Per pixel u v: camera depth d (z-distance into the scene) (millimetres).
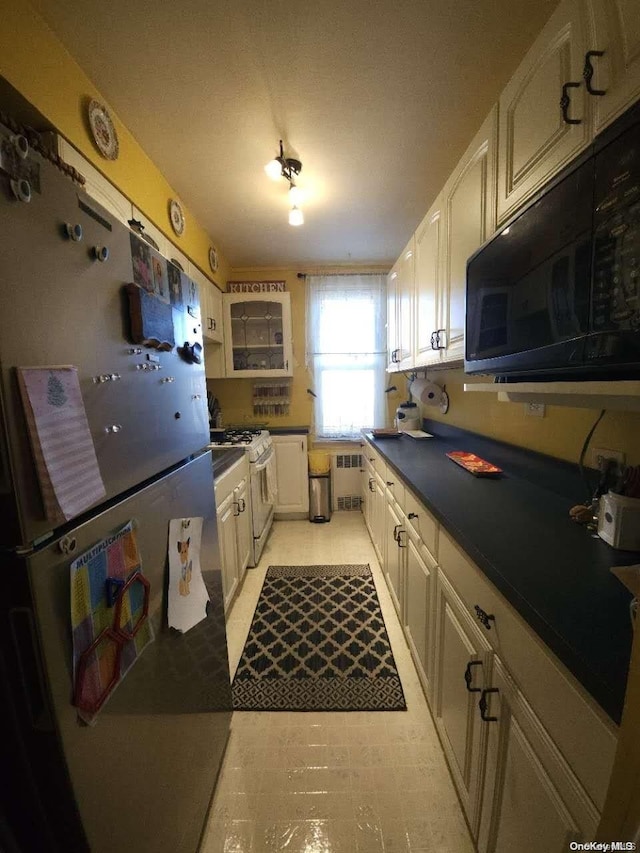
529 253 864
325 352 3312
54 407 505
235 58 1152
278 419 3480
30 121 1023
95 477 583
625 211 561
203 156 1649
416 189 1985
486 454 1826
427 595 1285
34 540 476
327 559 2598
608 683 469
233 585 1992
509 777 720
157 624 795
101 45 1087
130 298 717
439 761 1188
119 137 1408
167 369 899
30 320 476
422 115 1435
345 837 993
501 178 1075
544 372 851
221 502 1796
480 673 851
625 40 622
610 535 856
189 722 944
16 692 486
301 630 1842
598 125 690
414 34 1093
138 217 1559
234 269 3322
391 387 3371
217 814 1052
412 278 2170
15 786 507
